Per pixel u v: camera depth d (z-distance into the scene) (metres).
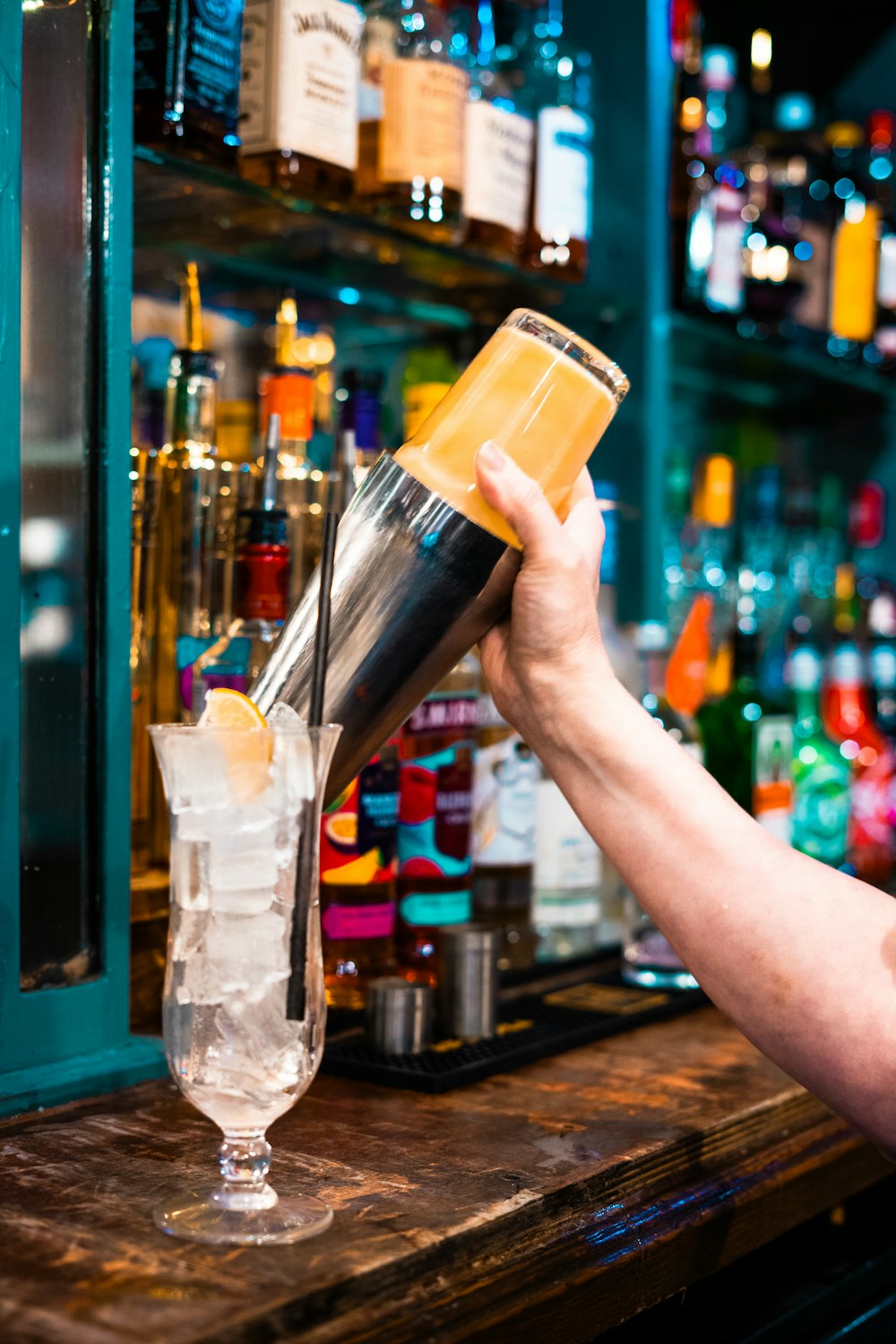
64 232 1.06
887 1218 1.40
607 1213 0.89
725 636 2.16
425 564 0.93
